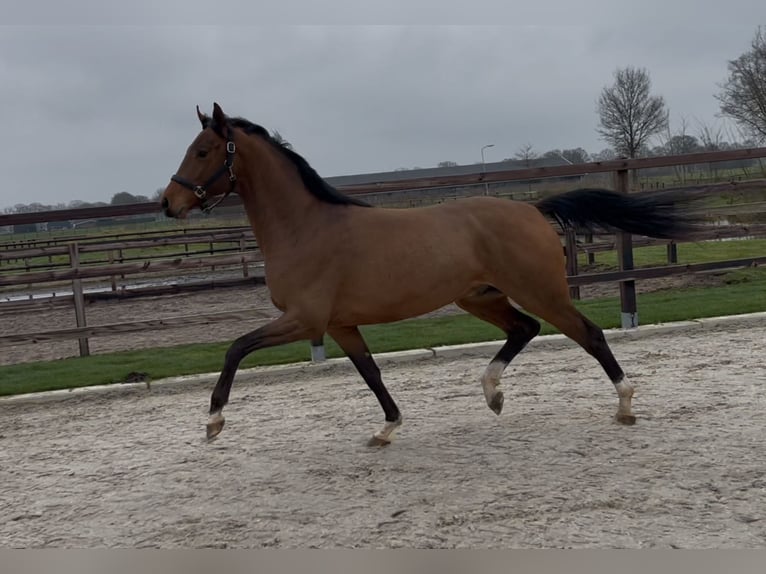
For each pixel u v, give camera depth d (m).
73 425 5.68
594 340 4.51
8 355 9.75
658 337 7.46
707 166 24.41
